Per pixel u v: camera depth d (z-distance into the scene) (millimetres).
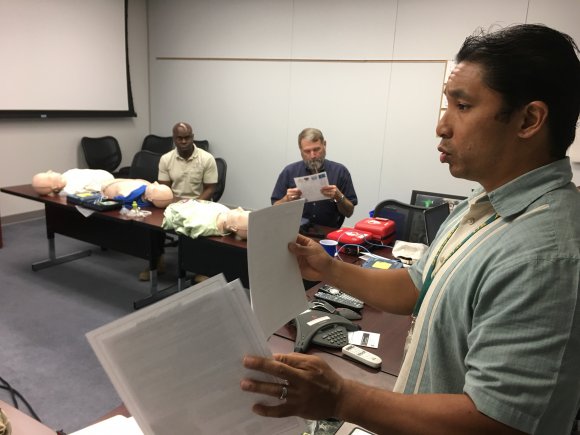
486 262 649
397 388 865
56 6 4910
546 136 656
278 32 4984
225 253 2678
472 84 658
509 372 568
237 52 5336
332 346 1431
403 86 4336
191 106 5887
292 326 1563
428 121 4266
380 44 4387
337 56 4656
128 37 5844
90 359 2543
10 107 4676
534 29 645
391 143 4512
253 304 891
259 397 663
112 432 1032
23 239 4461
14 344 2645
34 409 2117
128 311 3125
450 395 624
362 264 2143
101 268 3875
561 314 559
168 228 2650
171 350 635
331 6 4586
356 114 4656
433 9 4051
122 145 6027
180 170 3840
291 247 1009
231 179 5730
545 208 632
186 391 658
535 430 561
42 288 3414
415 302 1024
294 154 5172
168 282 3631
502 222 694
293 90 5016
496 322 593
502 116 647
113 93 5695
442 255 844
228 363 652
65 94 5156
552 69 617
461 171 719
